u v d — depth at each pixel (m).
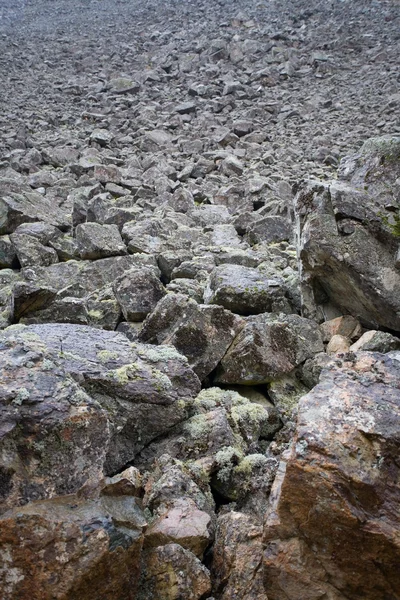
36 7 39.28
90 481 3.14
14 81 23.84
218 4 33.59
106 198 11.84
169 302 5.48
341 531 2.90
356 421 3.07
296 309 6.57
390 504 2.89
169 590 3.11
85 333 4.87
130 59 26.77
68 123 19.31
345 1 30.50
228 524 3.49
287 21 28.89
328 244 5.66
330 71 23.45
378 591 2.93
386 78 21.66
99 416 3.26
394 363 3.53
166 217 10.34
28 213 9.34
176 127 18.78
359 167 6.21
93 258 8.27
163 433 4.31
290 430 4.64
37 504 2.97
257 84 22.97
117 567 2.90
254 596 3.19
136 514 3.16
